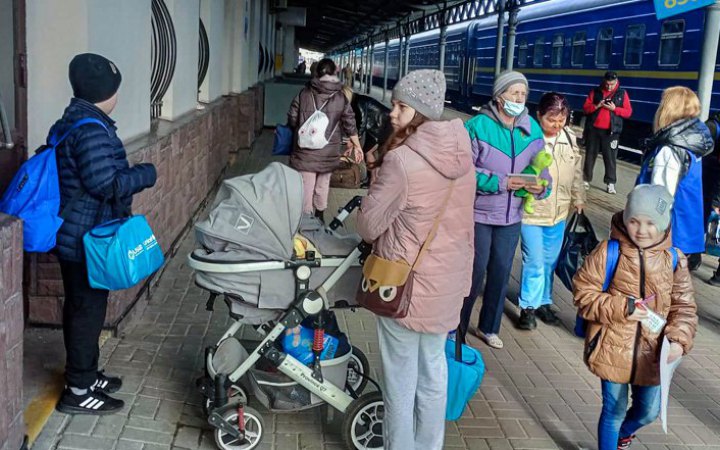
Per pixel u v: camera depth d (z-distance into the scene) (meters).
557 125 5.69
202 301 5.95
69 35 4.61
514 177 5.00
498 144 5.01
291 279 3.59
